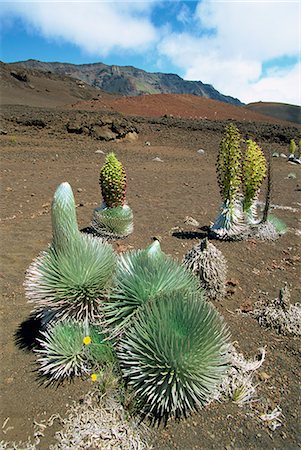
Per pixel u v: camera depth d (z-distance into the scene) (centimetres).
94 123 1742
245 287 397
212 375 225
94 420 215
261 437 217
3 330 299
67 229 261
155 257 276
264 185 1085
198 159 1539
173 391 212
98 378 238
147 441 208
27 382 245
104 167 480
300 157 1706
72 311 265
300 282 417
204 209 717
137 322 230
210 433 217
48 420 217
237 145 500
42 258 273
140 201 752
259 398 244
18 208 641
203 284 351
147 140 1888
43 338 287
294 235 584
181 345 215
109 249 282
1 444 202
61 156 1277
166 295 242
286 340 306
